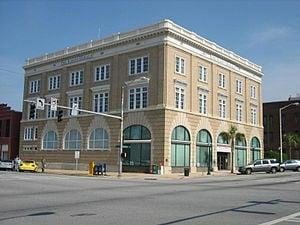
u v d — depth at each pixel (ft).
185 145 166.61
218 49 192.95
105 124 179.93
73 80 201.98
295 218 40.16
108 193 67.87
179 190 75.25
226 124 195.00
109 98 180.04
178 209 46.42
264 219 39.32
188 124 168.35
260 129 227.81
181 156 163.84
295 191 74.02
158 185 91.25
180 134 164.45
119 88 175.94
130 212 43.78
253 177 135.33
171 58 162.40
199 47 178.91
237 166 202.18
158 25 163.02
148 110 161.48
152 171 155.12
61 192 69.56
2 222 37.11
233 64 205.87
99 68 188.24
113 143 174.91
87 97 191.01
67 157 197.98
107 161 176.14
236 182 105.29
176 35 164.55
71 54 201.57
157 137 157.28
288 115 297.74
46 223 36.58
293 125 294.25
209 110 183.73
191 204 51.52
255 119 225.56
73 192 69.67
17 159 192.13
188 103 170.09
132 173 158.92
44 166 189.57
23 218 39.60
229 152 195.83
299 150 281.74
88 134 188.14
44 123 214.48
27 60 232.53
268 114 306.96
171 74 161.68
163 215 41.60
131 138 167.22
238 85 210.59
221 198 59.62
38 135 217.36
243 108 213.46
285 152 290.35
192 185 91.71
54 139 207.72
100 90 185.06
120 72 176.55
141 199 57.72
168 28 159.84
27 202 53.67
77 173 159.43
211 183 100.73
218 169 188.14
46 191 71.61
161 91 158.61
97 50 189.06
